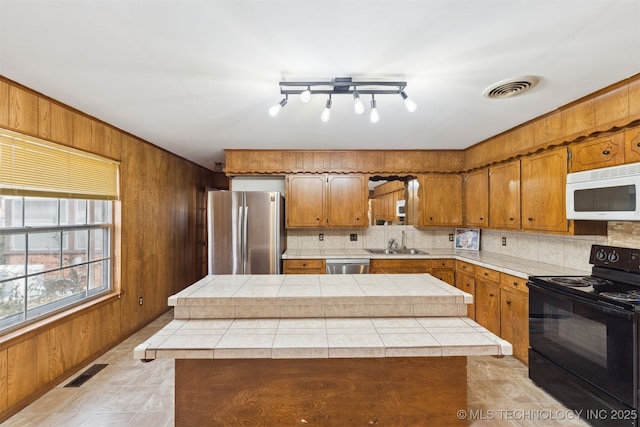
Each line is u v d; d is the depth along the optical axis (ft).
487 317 9.95
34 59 5.42
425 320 5.43
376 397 5.25
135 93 6.91
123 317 10.21
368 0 3.98
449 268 12.19
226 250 11.80
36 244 7.38
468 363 8.65
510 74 6.03
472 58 5.46
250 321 5.36
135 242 10.84
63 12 4.16
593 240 8.07
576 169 7.39
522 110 8.04
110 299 9.41
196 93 6.92
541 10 4.17
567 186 7.36
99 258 9.53
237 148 12.46
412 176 13.73
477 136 10.77
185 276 15.17
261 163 12.74
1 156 6.22
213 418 5.15
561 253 9.17
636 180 5.74
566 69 5.83
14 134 6.40
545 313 7.24
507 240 11.75
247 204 11.87
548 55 5.33
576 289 6.45
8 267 6.69
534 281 7.63
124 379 7.88
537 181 8.69
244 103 7.52
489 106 7.75
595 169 6.72
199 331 4.92
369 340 4.58
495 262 10.05
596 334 5.92
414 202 13.87
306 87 6.50
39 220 7.45
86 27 4.51
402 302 5.60
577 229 7.52
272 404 5.18
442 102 7.47
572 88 6.66
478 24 4.50
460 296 5.62
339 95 7.02
